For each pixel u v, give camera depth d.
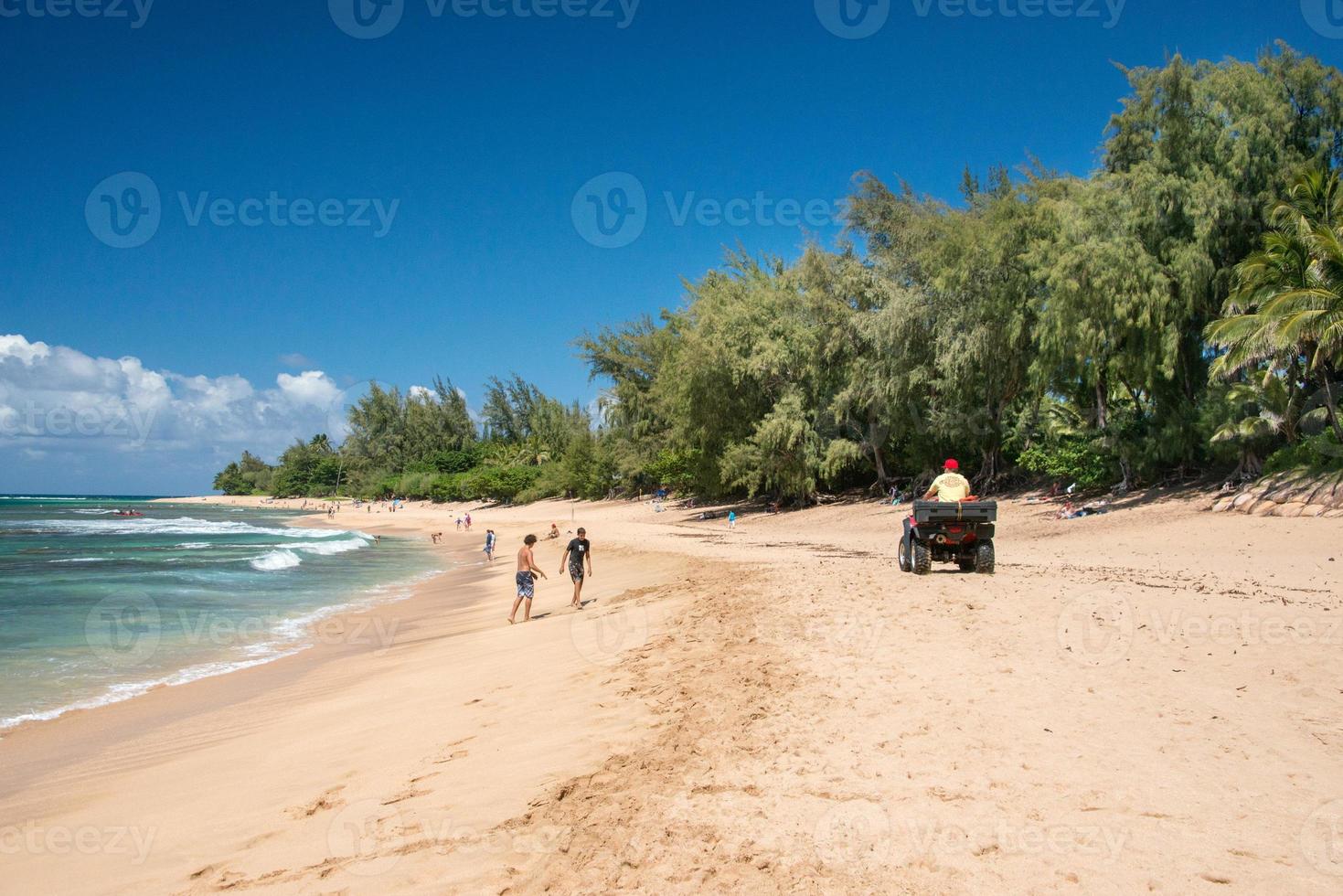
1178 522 25.89
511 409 129.88
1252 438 27.30
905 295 39.59
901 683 8.10
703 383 48.94
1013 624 10.58
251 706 10.80
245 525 79.38
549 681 10.16
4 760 8.63
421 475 121.31
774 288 50.38
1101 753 6.04
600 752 6.92
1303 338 23.62
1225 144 28.67
